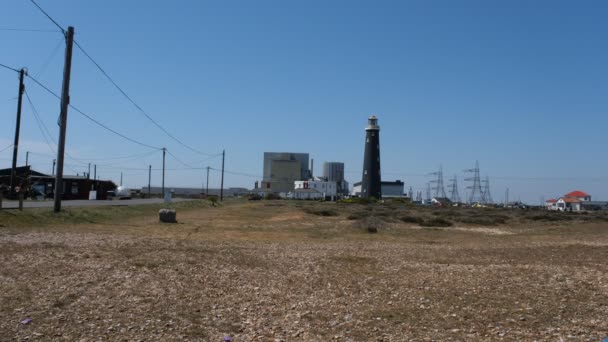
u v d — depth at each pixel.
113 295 13.26
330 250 26.06
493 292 16.22
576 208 171.25
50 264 16.59
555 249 29.34
